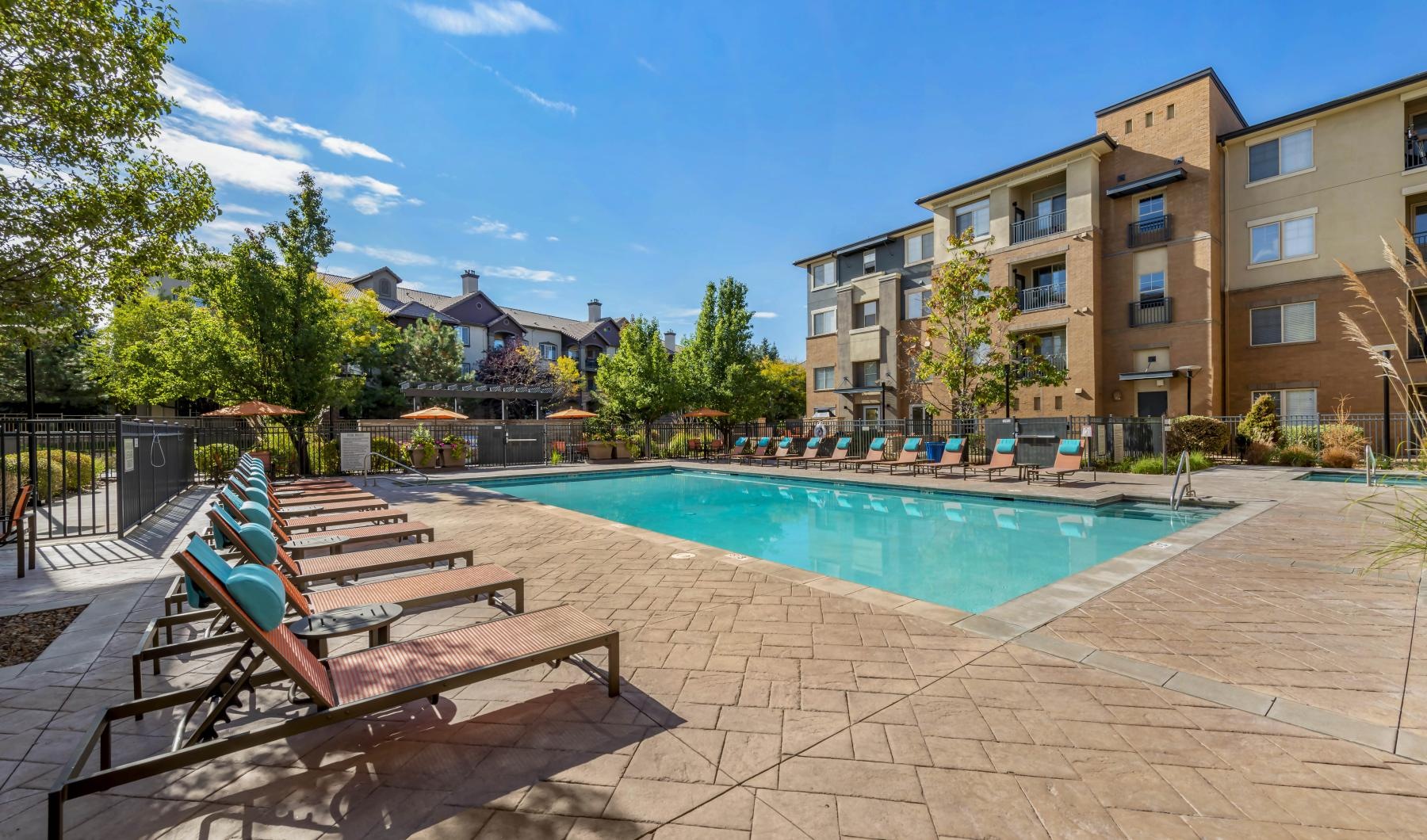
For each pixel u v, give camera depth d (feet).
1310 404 60.03
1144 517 32.04
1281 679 10.25
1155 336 65.62
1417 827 6.41
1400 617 13.39
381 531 18.86
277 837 6.51
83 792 5.86
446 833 6.53
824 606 14.66
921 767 7.73
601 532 25.16
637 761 7.96
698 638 12.59
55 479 38.42
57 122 18.84
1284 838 6.28
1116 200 68.85
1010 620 13.39
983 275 62.54
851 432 71.51
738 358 79.82
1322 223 59.31
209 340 52.75
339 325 62.90
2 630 13.33
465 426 72.18
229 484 20.44
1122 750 8.08
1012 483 42.14
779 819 6.71
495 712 9.37
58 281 20.53
